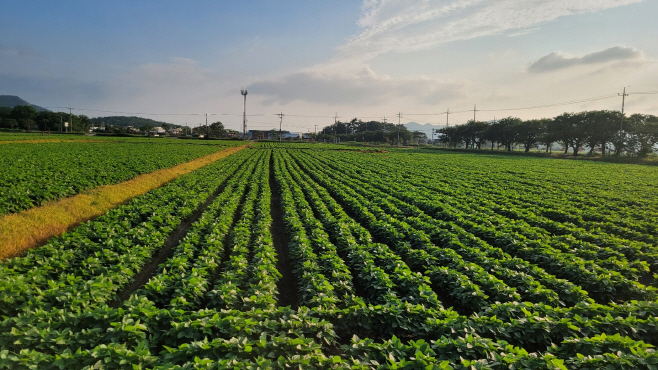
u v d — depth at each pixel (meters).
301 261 13.37
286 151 91.44
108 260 12.23
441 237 16.98
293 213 20.83
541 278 12.09
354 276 13.49
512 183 37.03
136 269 12.55
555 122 103.44
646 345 7.39
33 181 25.23
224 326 7.98
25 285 8.88
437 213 22.69
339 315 9.28
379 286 11.17
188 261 13.24
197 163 50.00
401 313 9.41
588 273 12.51
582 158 90.12
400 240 16.75
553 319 9.12
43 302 8.61
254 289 10.12
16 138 77.94
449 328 8.48
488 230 18.19
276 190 34.94
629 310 9.55
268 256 13.26
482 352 7.41
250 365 6.54
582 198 28.31
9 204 19.42
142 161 44.00
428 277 11.89
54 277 11.02
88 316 7.93
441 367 6.56
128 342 7.53
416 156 83.00
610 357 7.00
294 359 6.81
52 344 7.07
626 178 42.88
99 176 30.41
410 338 9.32
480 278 11.73
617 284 12.06
